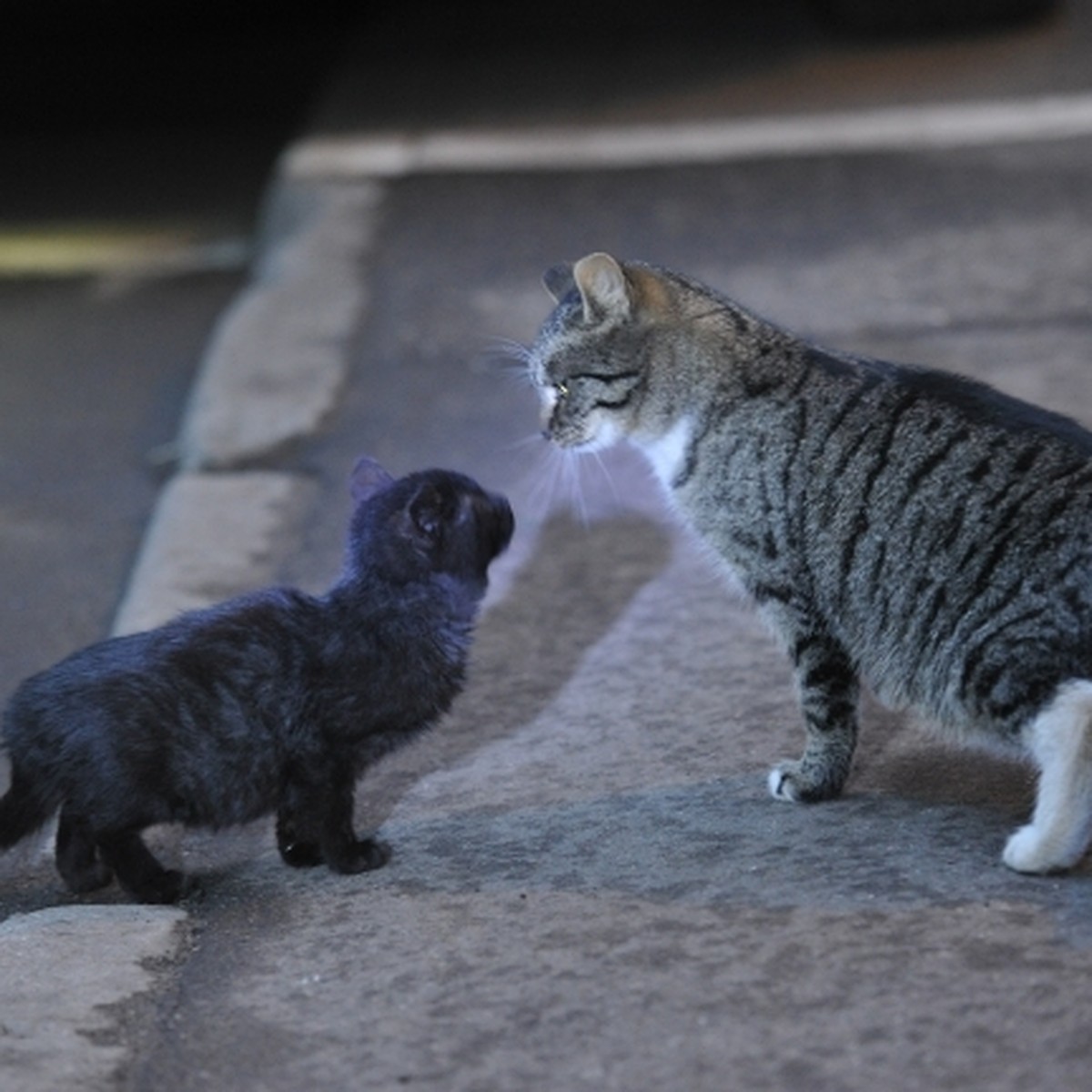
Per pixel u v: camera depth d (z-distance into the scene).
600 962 8.00
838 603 9.31
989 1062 7.05
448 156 24.98
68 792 8.95
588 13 32.81
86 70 36.91
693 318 10.07
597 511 14.20
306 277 20.70
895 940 7.92
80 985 8.12
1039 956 7.71
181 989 8.17
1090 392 15.62
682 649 11.64
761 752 10.15
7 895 9.80
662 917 8.34
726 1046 7.31
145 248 25.08
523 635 12.08
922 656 8.93
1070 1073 6.95
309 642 9.03
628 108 26.67
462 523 9.29
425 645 9.15
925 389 9.30
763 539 9.58
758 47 29.38
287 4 40.34
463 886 8.90
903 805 9.36
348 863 9.23
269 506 14.75
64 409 18.62
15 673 12.73
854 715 9.51
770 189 22.36
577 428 10.39
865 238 20.36
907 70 27.16
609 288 10.09
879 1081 7.01
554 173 23.83
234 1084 7.39
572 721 10.84
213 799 8.99
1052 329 17.38
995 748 8.89
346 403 17.06
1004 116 24.33
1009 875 8.43
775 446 9.55
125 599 13.38
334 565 13.53
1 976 8.19
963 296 18.41
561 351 10.35
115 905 9.16
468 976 8.02
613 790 9.87
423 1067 7.37
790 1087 7.02
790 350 9.80
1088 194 21.14
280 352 18.42
